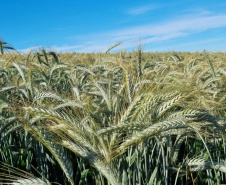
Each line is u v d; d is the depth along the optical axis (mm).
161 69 7422
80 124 2484
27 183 2137
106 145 2449
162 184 3170
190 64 9273
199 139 3727
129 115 2490
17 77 5121
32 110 2320
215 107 3566
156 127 2084
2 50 5758
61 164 2271
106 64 7465
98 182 2990
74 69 5879
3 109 3973
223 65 9156
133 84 3090
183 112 2500
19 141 4547
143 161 3369
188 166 3254
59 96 3416
